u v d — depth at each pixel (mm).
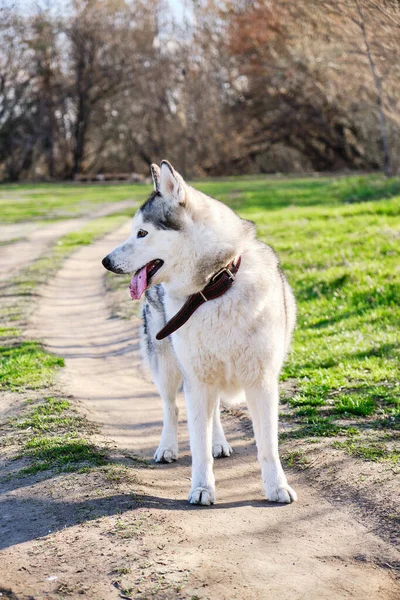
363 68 22438
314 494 4496
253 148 53375
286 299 4887
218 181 45500
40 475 4820
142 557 3564
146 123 54844
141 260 4379
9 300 12805
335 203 23141
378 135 41656
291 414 6137
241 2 45469
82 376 7910
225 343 4289
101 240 21375
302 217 18812
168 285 4500
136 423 6297
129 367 8383
